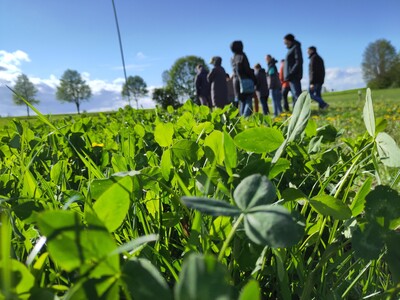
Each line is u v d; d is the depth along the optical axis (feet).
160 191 3.31
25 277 1.52
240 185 1.73
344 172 4.24
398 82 290.15
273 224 1.49
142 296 1.44
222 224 2.42
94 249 1.43
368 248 1.89
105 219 1.85
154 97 107.45
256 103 54.13
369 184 2.51
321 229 2.71
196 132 5.33
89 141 6.29
